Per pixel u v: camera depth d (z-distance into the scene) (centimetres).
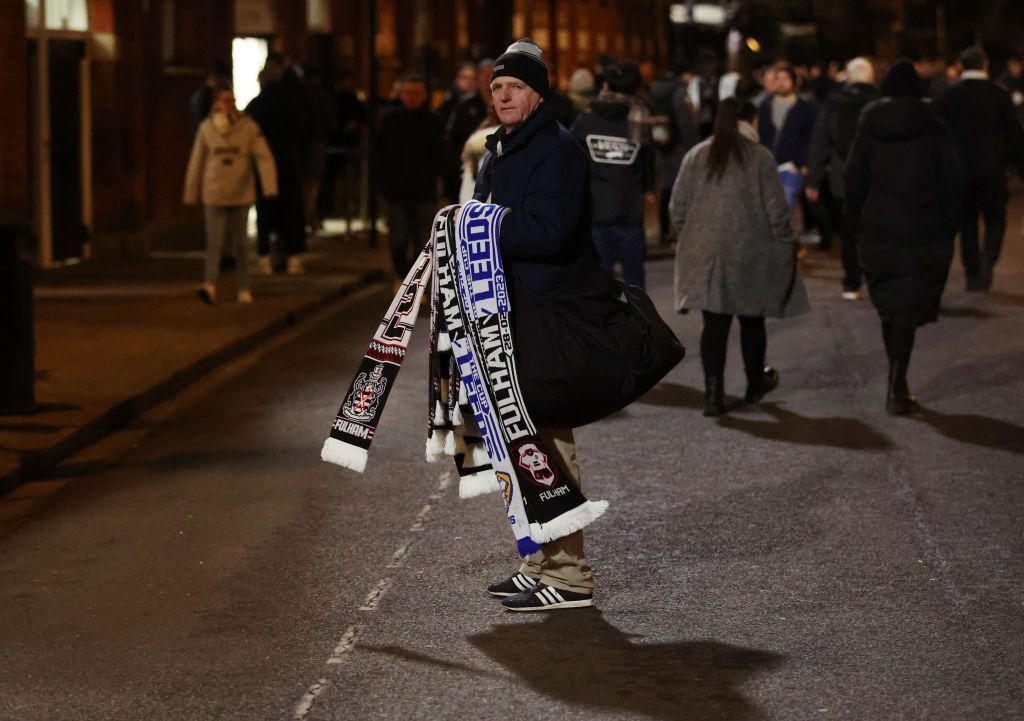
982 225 3519
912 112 1445
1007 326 1998
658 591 945
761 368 1526
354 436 873
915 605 916
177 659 834
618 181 1716
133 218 2984
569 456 891
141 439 1420
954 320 2055
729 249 1447
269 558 1027
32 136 2708
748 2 6969
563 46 6656
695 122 2967
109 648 852
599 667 817
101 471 1288
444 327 873
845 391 1595
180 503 1178
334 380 1720
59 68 2792
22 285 1438
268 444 1389
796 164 2603
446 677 803
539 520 844
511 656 835
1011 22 7400
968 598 928
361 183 3659
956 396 1559
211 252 2244
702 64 3375
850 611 905
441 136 2334
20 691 787
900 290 1455
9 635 876
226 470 1287
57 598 945
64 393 1545
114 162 2930
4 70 2411
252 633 875
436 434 884
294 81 2712
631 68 1720
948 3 7400
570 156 855
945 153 1445
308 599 938
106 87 2902
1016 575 974
